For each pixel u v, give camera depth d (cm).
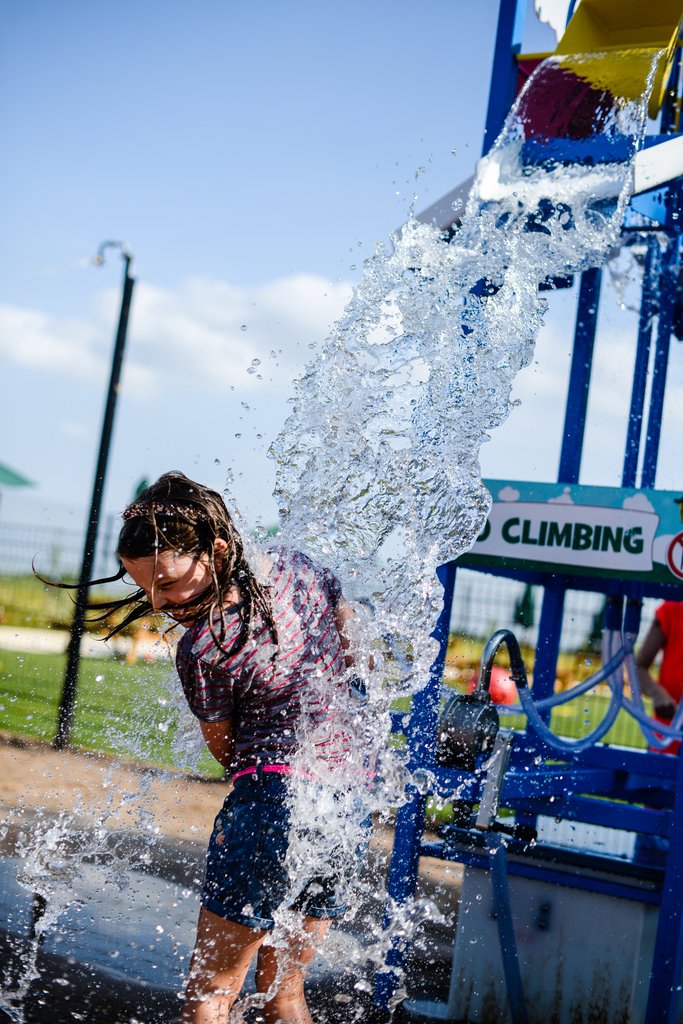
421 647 300
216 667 237
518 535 347
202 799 575
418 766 337
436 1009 338
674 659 516
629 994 318
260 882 235
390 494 316
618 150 356
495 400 334
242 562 245
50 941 345
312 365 319
